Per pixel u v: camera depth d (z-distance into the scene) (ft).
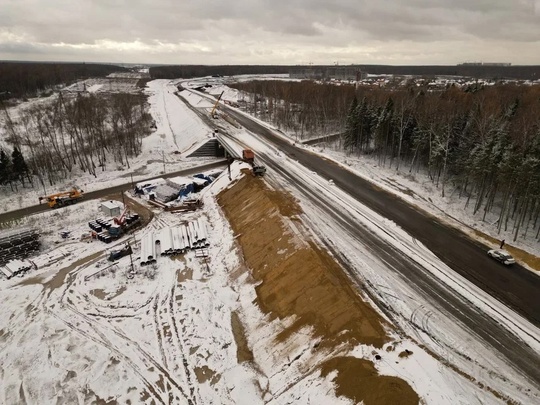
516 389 77.46
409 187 195.42
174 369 93.76
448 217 159.12
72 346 100.68
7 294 120.57
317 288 104.06
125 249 144.25
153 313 112.88
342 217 150.71
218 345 100.73
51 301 117.91
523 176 140.15
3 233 157.99
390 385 72.38
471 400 73.05
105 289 123.65
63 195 188.65
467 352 86.17
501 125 188.14
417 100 262.06
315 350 89.51
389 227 144.87
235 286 124.16
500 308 101.65
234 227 157.99
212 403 84.43
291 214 147.13
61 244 151.02
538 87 327.47
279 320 102.83
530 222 157.58
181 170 238.89
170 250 142.72
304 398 79.20
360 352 82.33
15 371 93.40
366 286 106.93
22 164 208.03
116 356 97.66
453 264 121.90
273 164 217.56
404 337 88.53
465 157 191.42
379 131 232.32
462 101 260.83
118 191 205.46
